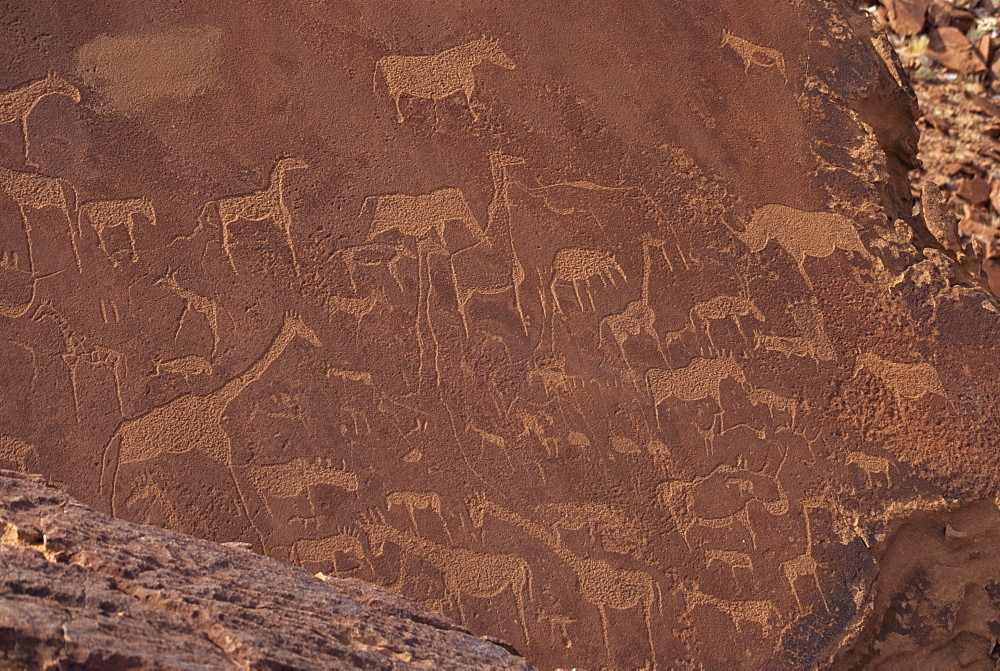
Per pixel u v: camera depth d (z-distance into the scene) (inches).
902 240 191.3
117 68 190.9
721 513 179.3
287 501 176.7
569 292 187.2
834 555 177.8
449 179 190.9
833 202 193.2
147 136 188.7
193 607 78.7
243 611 84.0
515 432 181.2
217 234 185.9
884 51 205.8
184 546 97.2
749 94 197.3
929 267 189.0
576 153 193.3
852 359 186.2
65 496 96.4
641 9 199.2
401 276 186.4
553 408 182.4
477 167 191.5
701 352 185.8
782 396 184.4
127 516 174.9
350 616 97.8
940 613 179.3
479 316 185.5
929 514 179.8
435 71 194.9
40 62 189.9
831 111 197.6
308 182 189.2
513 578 175.9
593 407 182.5
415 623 111.0
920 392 184.1
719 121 195.9
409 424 180.9
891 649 179.0
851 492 180.5
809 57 199.5
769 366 185.6
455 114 193.5
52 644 62.9
